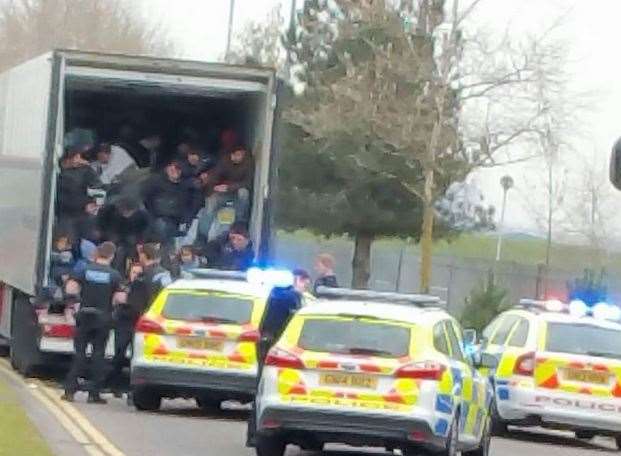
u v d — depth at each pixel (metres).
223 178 33.41
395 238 67.44
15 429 22.98
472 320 49.50
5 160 37.12
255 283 29.03
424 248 49.69
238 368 28.20
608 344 31.06
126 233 32.91
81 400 30.39
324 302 22.75
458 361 22.97
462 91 49.34
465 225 66.25
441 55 48.91
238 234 32.62
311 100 62.56
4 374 34.47
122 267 32.56
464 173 49.69
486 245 85.62
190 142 35.16
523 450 28.58
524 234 72.75
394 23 50.50
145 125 35.16
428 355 21.62
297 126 63.00
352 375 21.50
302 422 21.48
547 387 30.86
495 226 67.94
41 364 32.81
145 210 33.12
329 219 64.56
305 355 21.64
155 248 30.92
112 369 30.91
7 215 36.06
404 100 50.34
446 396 21.64
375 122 50.28
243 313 28.50
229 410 31.22
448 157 49.47
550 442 31.88
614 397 30.70
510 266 66.06
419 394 21.39
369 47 59.38
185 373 28.20
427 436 21.34
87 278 29.81
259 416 21.84
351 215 64.19
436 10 50.22
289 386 21.59
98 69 30.92
